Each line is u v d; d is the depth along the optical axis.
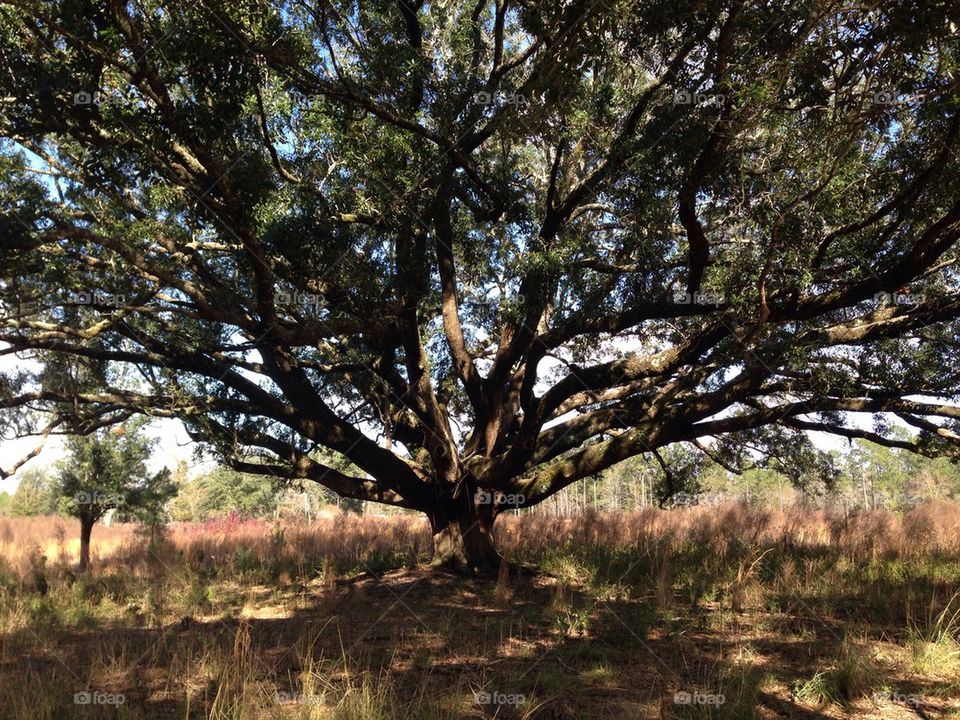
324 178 10.84
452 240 12.87
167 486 18.12
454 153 10.08
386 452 12.84
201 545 17.41
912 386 12.45
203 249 10.71
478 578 12.31
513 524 18.42
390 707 5.39
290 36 8.44
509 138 9.72
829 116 8.12
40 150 10.81
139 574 12.77
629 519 18.78
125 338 12.16
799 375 11.80
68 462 17.06
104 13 7.16
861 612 9.05
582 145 12.09
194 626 9.12
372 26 10.20
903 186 8.97
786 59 7.37
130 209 10.53
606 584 11.29
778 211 8.84
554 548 15.13
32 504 40.69
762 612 9.25
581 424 14.09
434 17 10.82
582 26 7.50
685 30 8.12
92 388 12.56
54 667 6.91
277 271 9.87
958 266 11.32
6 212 8.71
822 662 6.88
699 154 8.53
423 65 9.63
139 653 7.59
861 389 12.37
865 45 7.18
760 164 9.35
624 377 12.24
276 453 13.43
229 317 9.80
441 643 7.88
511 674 6.62
